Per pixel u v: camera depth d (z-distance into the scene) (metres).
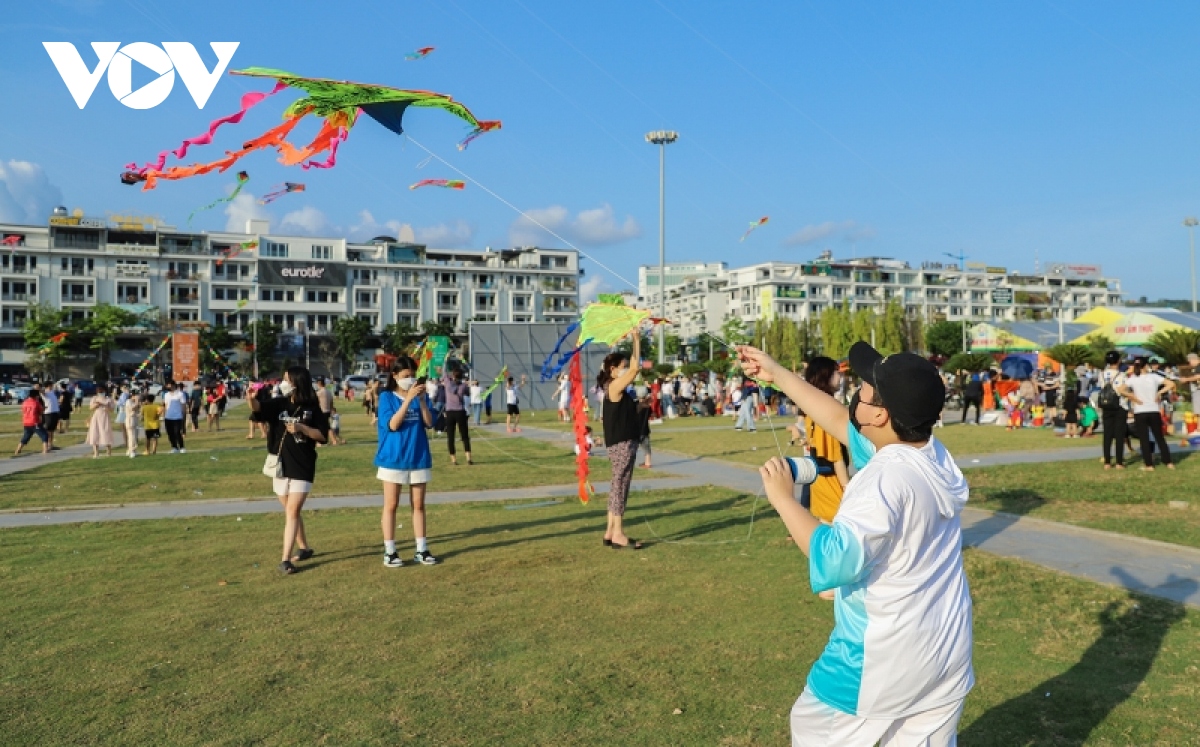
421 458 7.85
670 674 4.84
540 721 4.22
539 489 13.27
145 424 21.45
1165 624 5.56
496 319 110.75
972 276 146.38
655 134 36.44
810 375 6.41
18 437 27.69
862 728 2.43
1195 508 9.92
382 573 7.54
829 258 144.75
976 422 27.03
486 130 5.37
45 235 90.00
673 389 36.03
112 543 9.15
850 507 2.36
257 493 13.23
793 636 5.48
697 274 157.62
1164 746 3.85
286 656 5.27
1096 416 21.27
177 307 94.81
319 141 5.11
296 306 100.38
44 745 4.02
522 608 6.30
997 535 8.62
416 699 4.53
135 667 5.10
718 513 10.67
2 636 5.75
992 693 4.51
